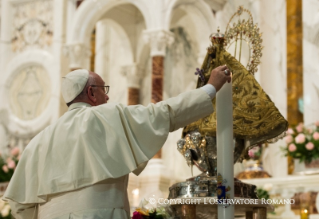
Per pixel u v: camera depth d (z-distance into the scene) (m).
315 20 10.28
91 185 3.67
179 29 13.49
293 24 11.49
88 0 13.10
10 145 14.00
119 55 14.53
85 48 13.16
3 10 14.69
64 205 3.68
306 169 8.78
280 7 11.50
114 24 13.71
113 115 3.78
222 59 4.14
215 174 4.07
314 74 10.18
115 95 14.37
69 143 3.78
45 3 14.16
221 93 3.83
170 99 3.77
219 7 12.16
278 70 11.29
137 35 14.02
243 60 10.15
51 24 13.93
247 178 9.48
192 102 3.71
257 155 9.53
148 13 11.95
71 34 13.26
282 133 4.05
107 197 3.66
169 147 13.14
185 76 13.19
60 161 3.78
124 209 3.75
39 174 3.87
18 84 14.19
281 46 11.38
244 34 4.38
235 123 4.07
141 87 14.00
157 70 11.62
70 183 3.66
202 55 12.23
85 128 3.73
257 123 4.02
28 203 4.00
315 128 9.67
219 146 3.74
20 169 4.04
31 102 13.89
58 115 13.27
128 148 3.67
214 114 4.11
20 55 14.21
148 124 3.70
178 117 3.73
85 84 4.10
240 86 4.10
